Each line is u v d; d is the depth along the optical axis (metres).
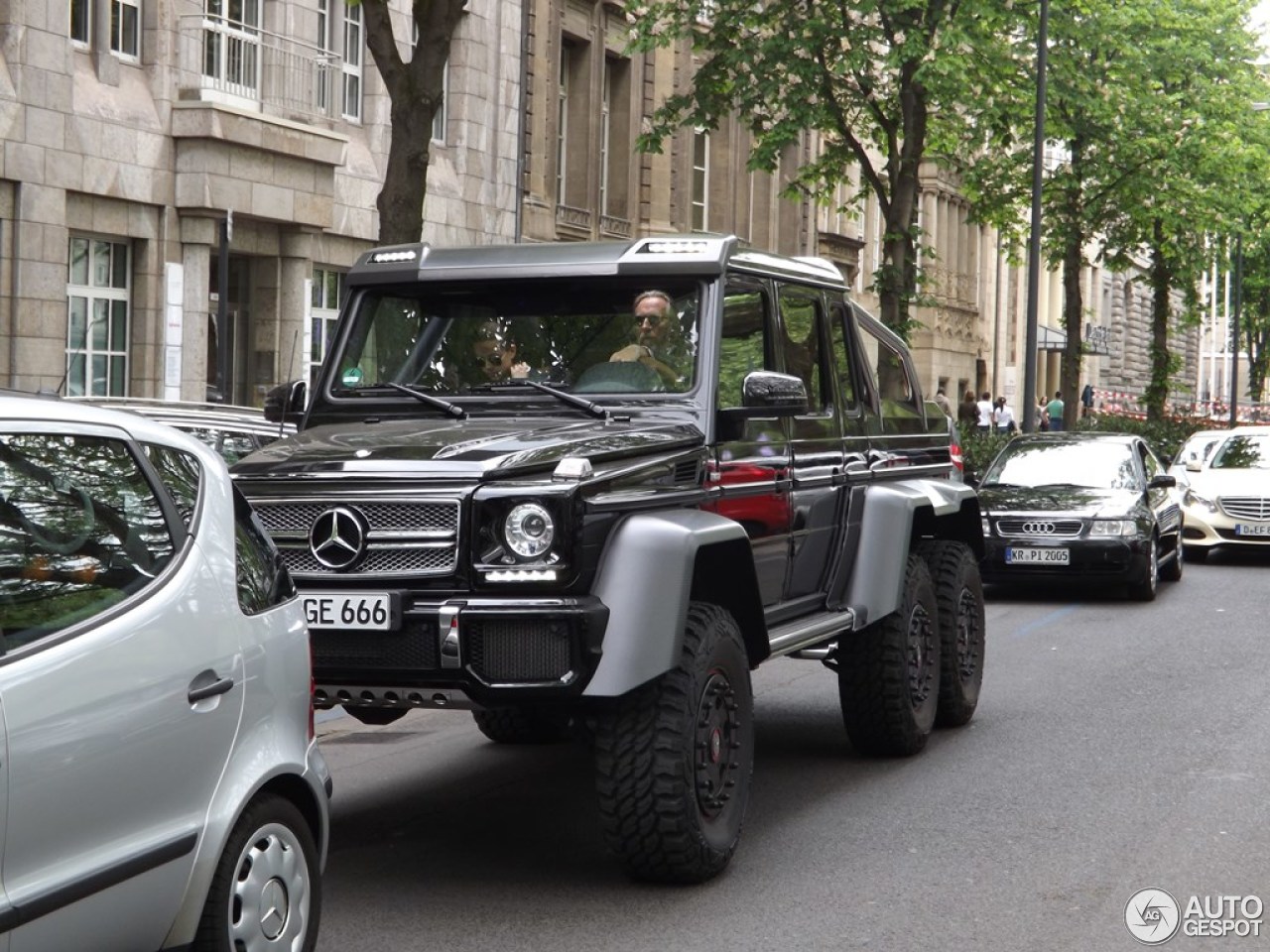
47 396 4.67
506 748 9.88
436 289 7.84
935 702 9.77
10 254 20.22
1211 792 8.52
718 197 41.00
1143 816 7.98
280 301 24.73
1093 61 34.34
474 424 7.12
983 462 28.61
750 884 6.75
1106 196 36.59
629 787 6.41
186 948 4.64
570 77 34.12
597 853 7.28
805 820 7.89
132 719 4.38
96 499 4.58
